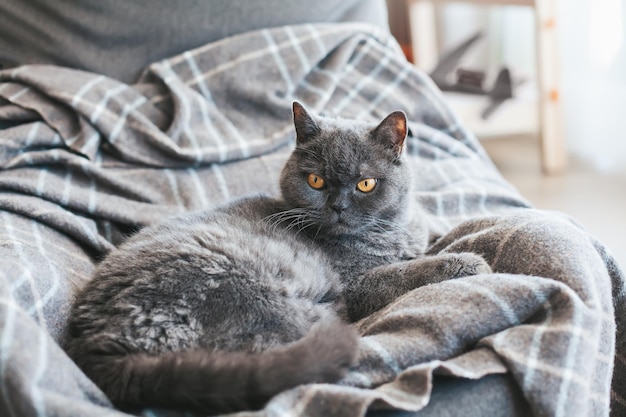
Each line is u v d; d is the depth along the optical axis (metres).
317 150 1.31
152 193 1.62
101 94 1.69
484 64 3.17
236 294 1.06
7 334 0.83
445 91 2.83
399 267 1.26
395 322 1.04
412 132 1.76
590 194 2.46
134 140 1.67
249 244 1.18
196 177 1.68
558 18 2.61
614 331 1.08
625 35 2.33
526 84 2.85
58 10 1.79
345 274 1.32
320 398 0.85
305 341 0.93
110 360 0.95
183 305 1.01
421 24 3.04
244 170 1.71
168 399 0.89
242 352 0.95
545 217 1.24
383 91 1.92
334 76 1.88
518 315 0.99
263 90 1.82
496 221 1.31
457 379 0.92
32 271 1.11
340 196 1.28
